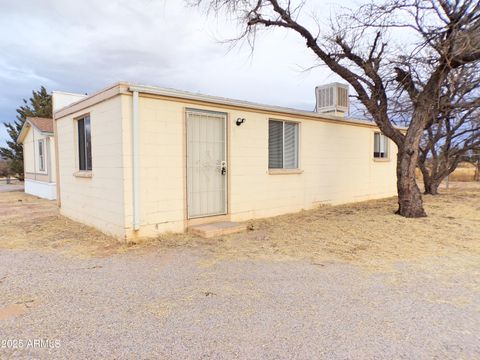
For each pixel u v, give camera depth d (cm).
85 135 679
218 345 236
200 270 403
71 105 696
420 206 708
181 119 588
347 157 962
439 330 257
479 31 555
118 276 384
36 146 1425
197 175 623
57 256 470
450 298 318
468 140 1127
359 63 716
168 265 423
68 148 745
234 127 675
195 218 618
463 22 558
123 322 272
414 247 498
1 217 827
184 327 263
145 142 541
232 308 297
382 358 220
